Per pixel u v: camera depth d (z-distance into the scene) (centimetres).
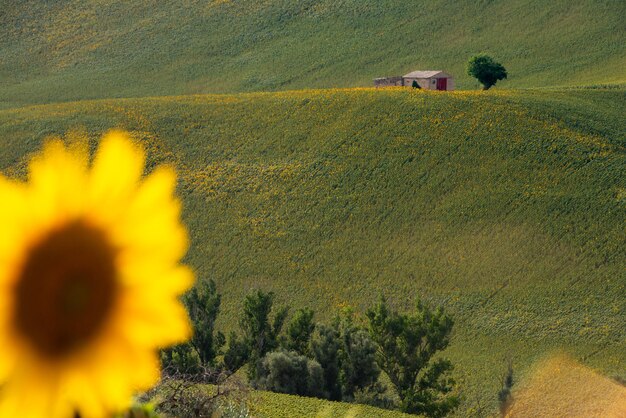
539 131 17312
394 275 14438
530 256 14050
